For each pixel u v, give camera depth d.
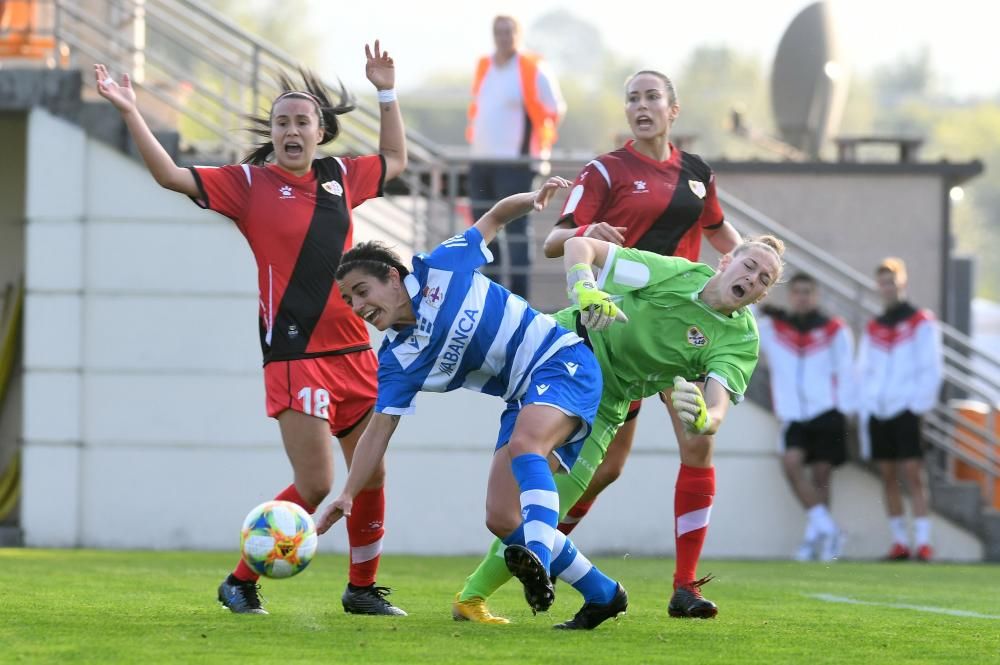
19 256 48.81
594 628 19.20
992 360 44.47
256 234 21.89
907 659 16.88
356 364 22.08
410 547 41.94
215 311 41.34
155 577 28.55
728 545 42.59
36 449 41.22
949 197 51.94
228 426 41.41
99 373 41.34
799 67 61.88
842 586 30.70
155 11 48.28
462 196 48.81
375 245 18.72
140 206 41.19
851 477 43.12
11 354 48.38
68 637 17.33
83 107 41.12
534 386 18.75
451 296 18.61
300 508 18.78
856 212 51.78
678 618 21.45
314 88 23.58
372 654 16.12
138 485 41.38
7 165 48.72
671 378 20.41
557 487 20.09
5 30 43.03
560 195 44.94
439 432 42.00
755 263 19.59
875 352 42.62
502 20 43.38
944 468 48.62
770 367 42.47
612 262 20.22
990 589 31.05
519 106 43.47
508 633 18.41
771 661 16.34
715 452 42.72
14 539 41.09
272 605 22.73
